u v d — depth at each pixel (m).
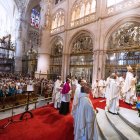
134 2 14.24
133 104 8.19
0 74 28.19
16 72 35.81
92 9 19.52
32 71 33.03
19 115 7.50
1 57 36.53
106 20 16.81
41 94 14.41
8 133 5.18
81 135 3.56
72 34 22.02
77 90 5.10
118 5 15.85
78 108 3.91
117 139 4.23
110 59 16.58
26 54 38.47
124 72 14.98
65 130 5.54
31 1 38.28
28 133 5.23
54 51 26.56
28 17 40.16
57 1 27.61
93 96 11.96
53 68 26.19
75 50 21.86
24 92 11.60
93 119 3.59
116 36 16.09
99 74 16.62
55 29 26.25
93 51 17.88
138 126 4.40
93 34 18.17
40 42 26.84
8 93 10.20
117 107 6.48
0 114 7.70
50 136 5.02
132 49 14.36
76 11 22.22
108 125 5.36
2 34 46.66
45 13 26.94
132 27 14.53
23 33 38.47
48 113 7.79
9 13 45.75
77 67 21.19
